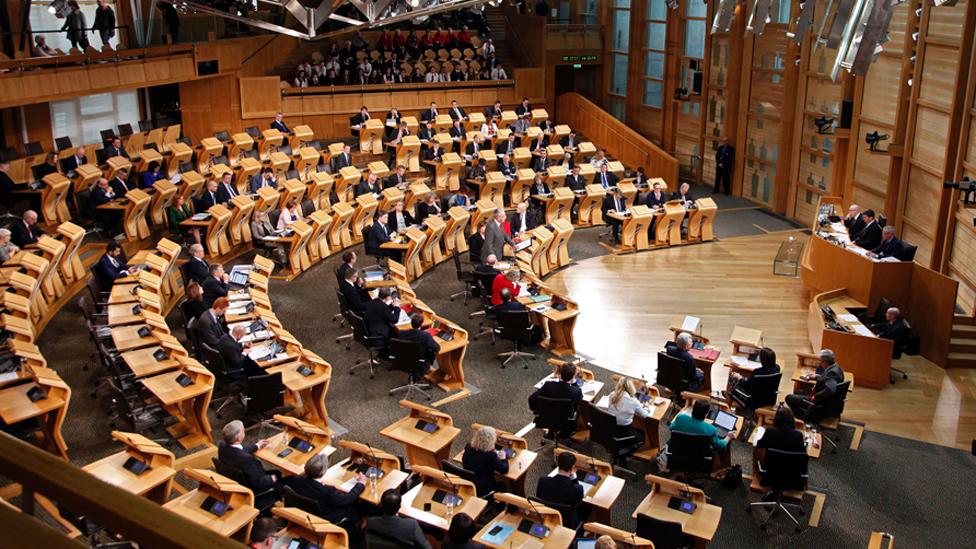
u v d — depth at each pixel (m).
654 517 9.09
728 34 27.30
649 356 15.48
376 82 30.16
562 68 34.72
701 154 29.44
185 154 22.77
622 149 30.06
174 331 15.50
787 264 20.56
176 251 16.28
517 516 8.68
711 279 19.94
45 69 19.81
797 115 24.83
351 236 21.67
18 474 1.09
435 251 20.09
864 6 7.00
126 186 20.39
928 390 14.59
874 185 20.86
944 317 15.43
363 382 14.06
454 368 13.98
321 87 28.94
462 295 18.14
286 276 19.00
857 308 16.44
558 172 24.80
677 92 28.44
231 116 28.02
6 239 14.64
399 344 12.99
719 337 16.44
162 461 8.98
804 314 17.72
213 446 11.39
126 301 13.67
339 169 24.06
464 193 23.08
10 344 11.21
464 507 8.94
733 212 26.17
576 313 15.04
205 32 26.28
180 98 27.81
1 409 10.04
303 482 9.01
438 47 32.09
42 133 23.36
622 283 19.59
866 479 11.67
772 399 12.59
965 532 10.54
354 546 9.27
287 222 19.44
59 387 10.38
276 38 29.81
